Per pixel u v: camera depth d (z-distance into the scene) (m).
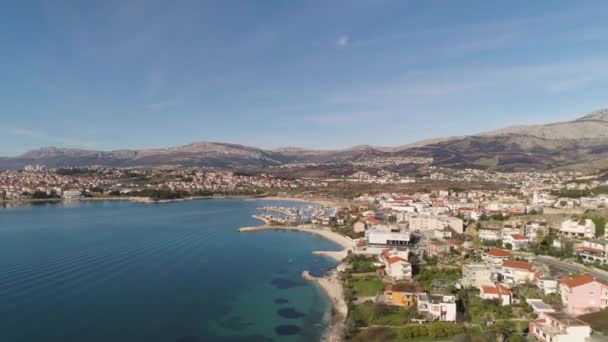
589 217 173.25
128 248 181.38
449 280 122.69
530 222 184.12
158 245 189.62
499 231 171.38
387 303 104.38
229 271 148.00
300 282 135.25
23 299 114.94
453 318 93.88
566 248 144.62
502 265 123.50
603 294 94.69
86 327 96.94
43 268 146.12
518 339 79.69
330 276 140.12
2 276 136.00
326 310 110.06
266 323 101.25
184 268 151.00
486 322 90.19
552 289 106.69
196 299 117.75
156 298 117.69
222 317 104.81
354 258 158.12
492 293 102.88
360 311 103.06
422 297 99.81
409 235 177.25
